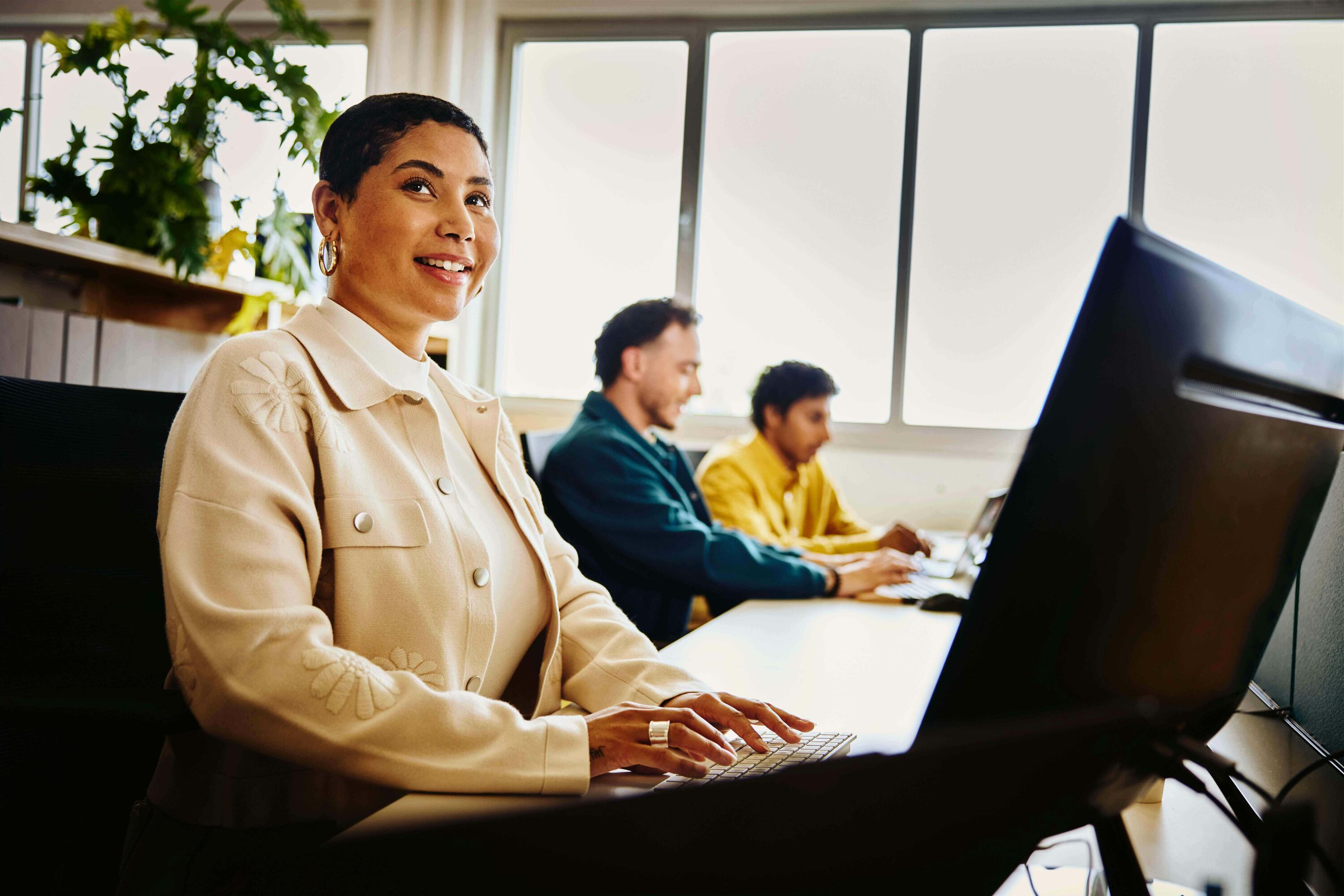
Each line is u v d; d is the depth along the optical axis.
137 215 2.71
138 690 0.83
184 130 2.87
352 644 0.80
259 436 0.79
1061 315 4.09
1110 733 0.47
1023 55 4.12
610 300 4.49
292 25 3.21
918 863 0.44
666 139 4.44
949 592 1.68
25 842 0.95
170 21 2.92
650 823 0.41
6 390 1.01
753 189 4.36
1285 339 0.54
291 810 0.78
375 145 0.96
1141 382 0.43
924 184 4.21
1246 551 0.56
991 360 4.16
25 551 1.00
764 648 1.26
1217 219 3.95
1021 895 0.67
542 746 0.68
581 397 4.51
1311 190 3.88
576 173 4.52
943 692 0.43
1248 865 0.68
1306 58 3.88
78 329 2.44
